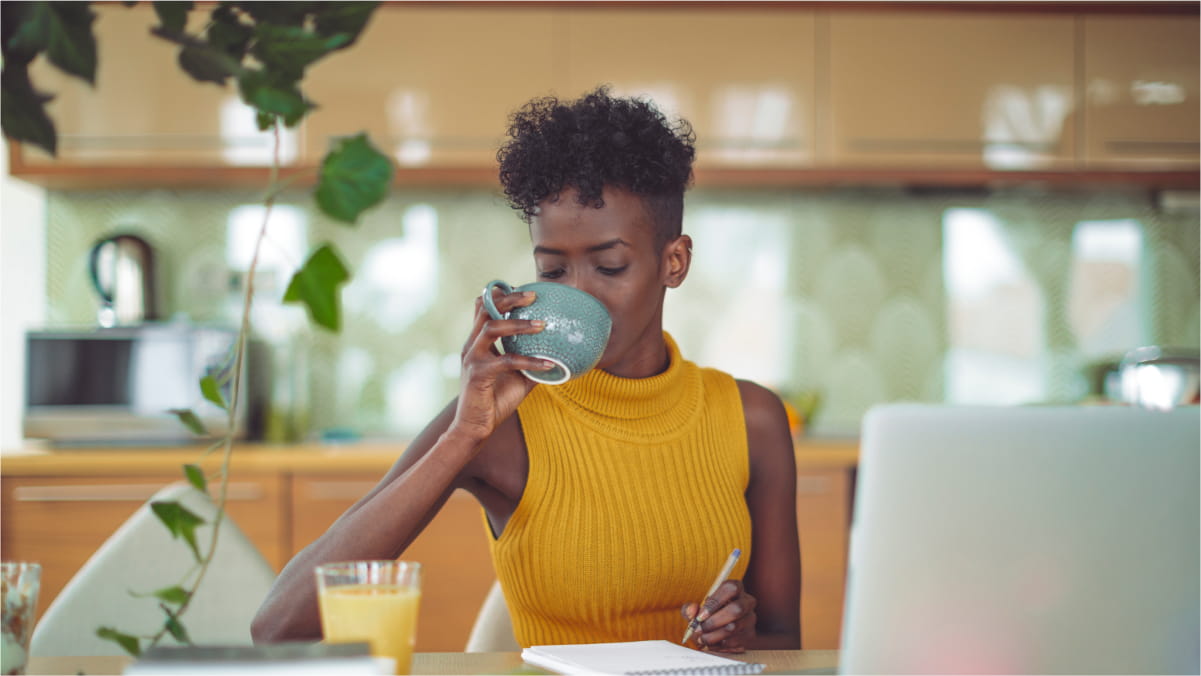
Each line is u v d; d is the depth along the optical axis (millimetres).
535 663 972
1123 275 3461
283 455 2746
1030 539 750
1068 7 3150
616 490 1184
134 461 2707
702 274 3410
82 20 865
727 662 930
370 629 775
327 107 2998
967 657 754
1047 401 3379
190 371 2848
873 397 3430
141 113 2963
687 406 1267
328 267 923
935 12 3121
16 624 832
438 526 2766
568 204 1094
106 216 3258
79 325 3248
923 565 749
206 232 3271
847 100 3102
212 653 715
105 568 1354
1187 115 3162
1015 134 3141
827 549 2820
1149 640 762
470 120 3031
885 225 3436
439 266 3350
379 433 3320
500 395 998
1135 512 757
